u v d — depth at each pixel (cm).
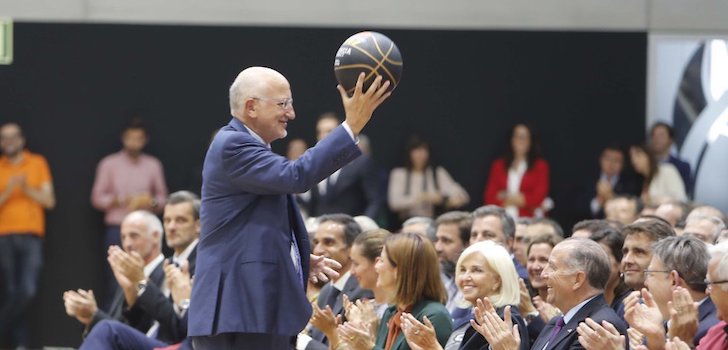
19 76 2561
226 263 1002
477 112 2562
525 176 2500
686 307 1080
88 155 2569
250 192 1002
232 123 1016
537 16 2572
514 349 1071
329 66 2564
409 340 1152
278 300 1001
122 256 1539
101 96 2569
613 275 1338
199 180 2553
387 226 2517
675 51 2558
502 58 2564
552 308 1273
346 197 2350
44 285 2564
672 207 1686
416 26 2566
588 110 2558
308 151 991
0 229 2480
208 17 2569
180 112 2573
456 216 1552
